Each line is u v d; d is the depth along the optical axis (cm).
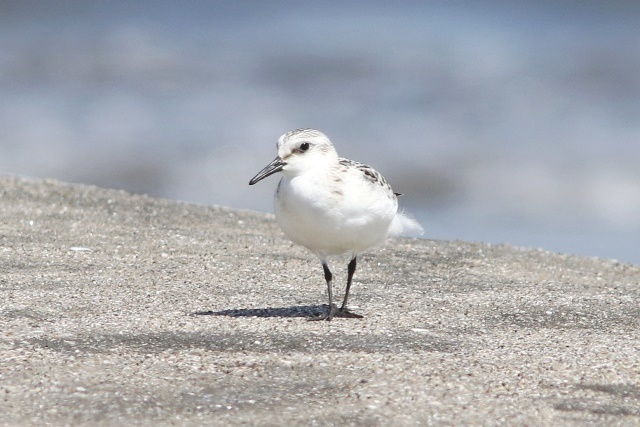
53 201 1538
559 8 3597
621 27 3419
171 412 664
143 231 1377
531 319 967
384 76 2989
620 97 2762
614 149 2406
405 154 2406
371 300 1038
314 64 3073
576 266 1312
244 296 1035
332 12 3716
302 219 884
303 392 708
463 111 2692
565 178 2258
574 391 724
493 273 1231
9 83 2911
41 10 3728
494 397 704
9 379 714
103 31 3453
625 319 981
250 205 2152
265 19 3656
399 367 766
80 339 827
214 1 3850
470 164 2348
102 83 2939
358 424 647
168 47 3288
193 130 2567
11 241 1262
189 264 1184
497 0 3725
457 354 814
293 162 878
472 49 3209
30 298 981
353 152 2423
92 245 1267
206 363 771
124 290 1038
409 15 3634
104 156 2397
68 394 688
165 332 859
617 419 670
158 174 2319
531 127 2569
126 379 725
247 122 2636
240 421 649
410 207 2138
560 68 2992
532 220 2031
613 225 1997
